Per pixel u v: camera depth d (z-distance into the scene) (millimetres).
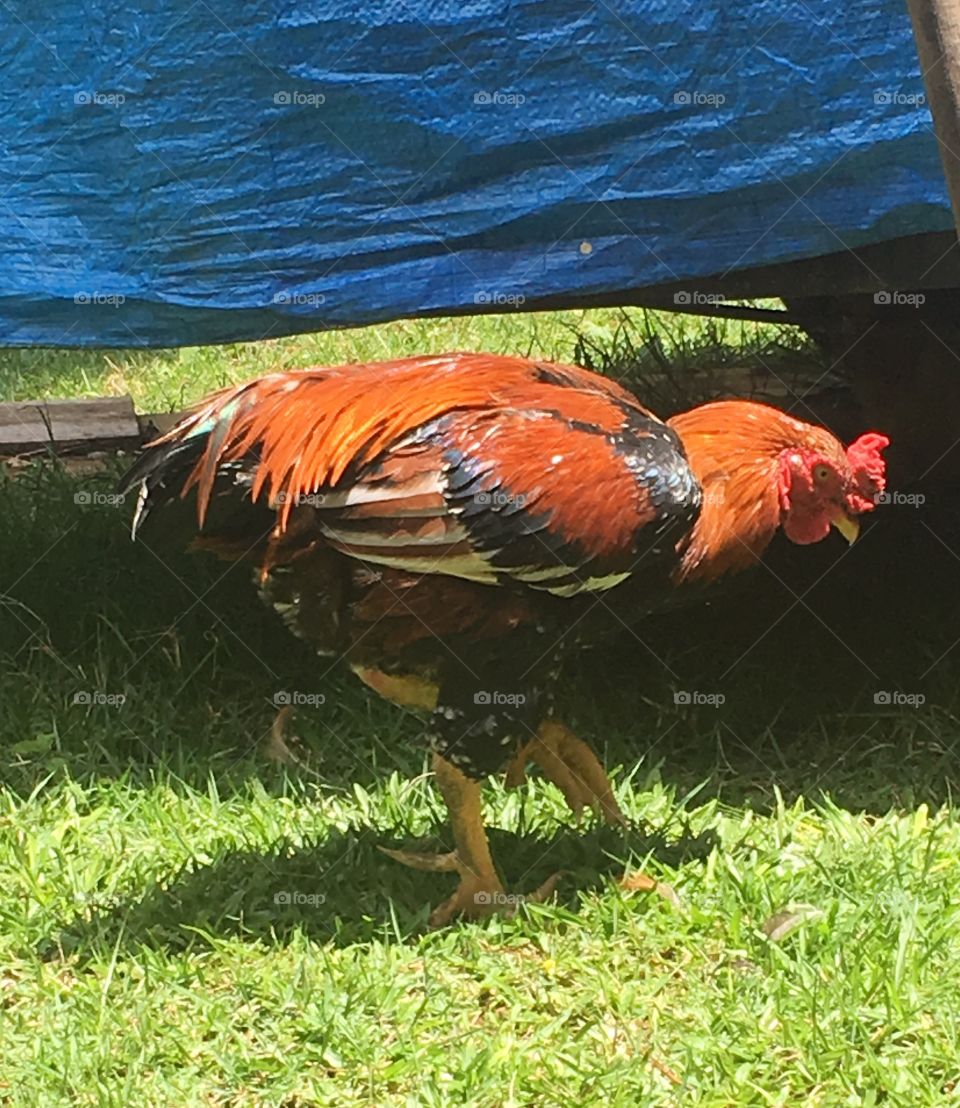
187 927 2268
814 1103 2074
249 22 2375
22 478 3201
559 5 2340
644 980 2219
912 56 2303
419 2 2354
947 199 2326
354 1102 2088
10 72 2414
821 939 2238
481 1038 2146
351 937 2275
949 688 2678
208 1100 2094
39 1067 2109
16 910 2311
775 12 2312
